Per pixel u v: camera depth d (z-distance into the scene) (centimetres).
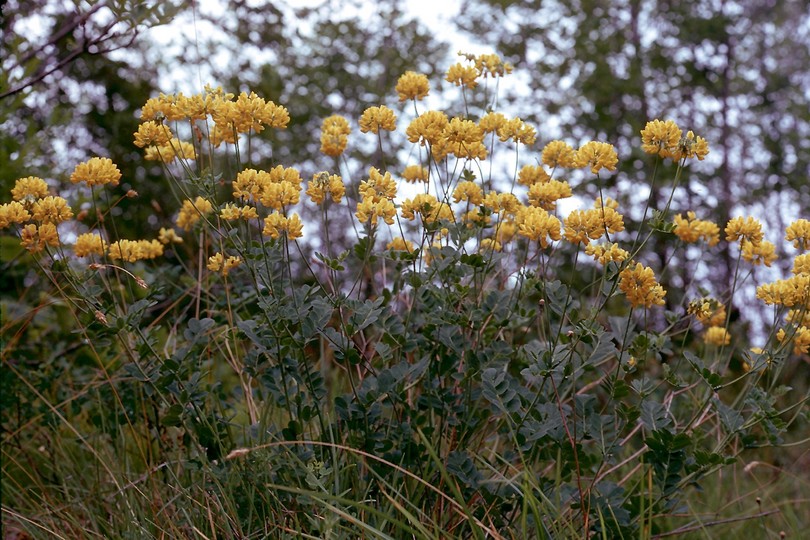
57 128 473
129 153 793
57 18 387
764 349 228
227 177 414
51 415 281
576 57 877
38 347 333
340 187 213
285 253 218
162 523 226
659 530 243
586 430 211
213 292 302
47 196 219
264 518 206
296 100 930
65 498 268
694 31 912
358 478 218
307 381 217
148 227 764
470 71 261
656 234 701
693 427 242
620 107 902
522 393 213
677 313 253
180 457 247
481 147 245
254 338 211
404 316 267
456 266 230
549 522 215
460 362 236
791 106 926
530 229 208
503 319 226
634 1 939
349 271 358
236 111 209
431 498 222
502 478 212
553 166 248
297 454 210
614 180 773
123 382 280
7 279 407
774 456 435
